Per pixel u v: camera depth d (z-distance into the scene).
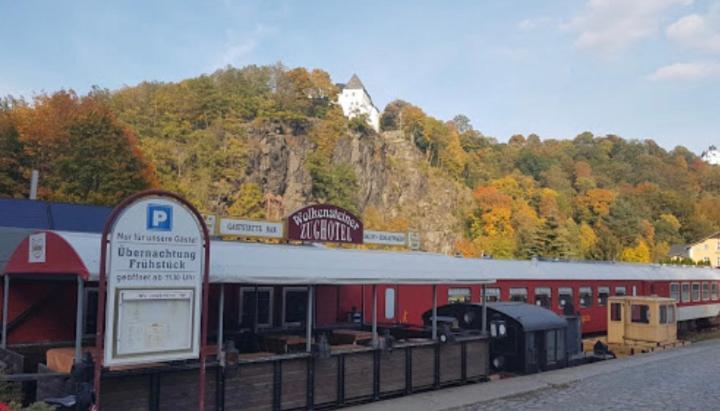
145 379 9.23
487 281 15.73
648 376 15.96
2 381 9.20
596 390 13.93
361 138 138.25
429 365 13.98
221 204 99.19
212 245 11.47
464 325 17.27
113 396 8.87
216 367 10.10
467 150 162.50
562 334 17.86
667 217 136.75
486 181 145.12
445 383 14.31
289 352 11.92
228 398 10.23
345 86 170.00
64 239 9.29
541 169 156.62
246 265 10.88
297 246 14.09
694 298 37.03
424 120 157.50
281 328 15.41
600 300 29.19
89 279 8.65
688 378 15.62
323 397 11.68
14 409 8.17
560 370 17.11
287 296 15.77
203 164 102.00
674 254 122.75
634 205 138.88
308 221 16.47
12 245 13.72
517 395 13.30
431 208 135.00
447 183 142.75
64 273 9.80
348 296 17.67
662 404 12.40
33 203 17.30
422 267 14.48
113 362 8.05
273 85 133.75
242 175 106.19
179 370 9.57
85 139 60.56
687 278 36.38
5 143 60.25
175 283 8.64
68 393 9.09
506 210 120.56
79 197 56.84
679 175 173.50
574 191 143.38
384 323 18.09
